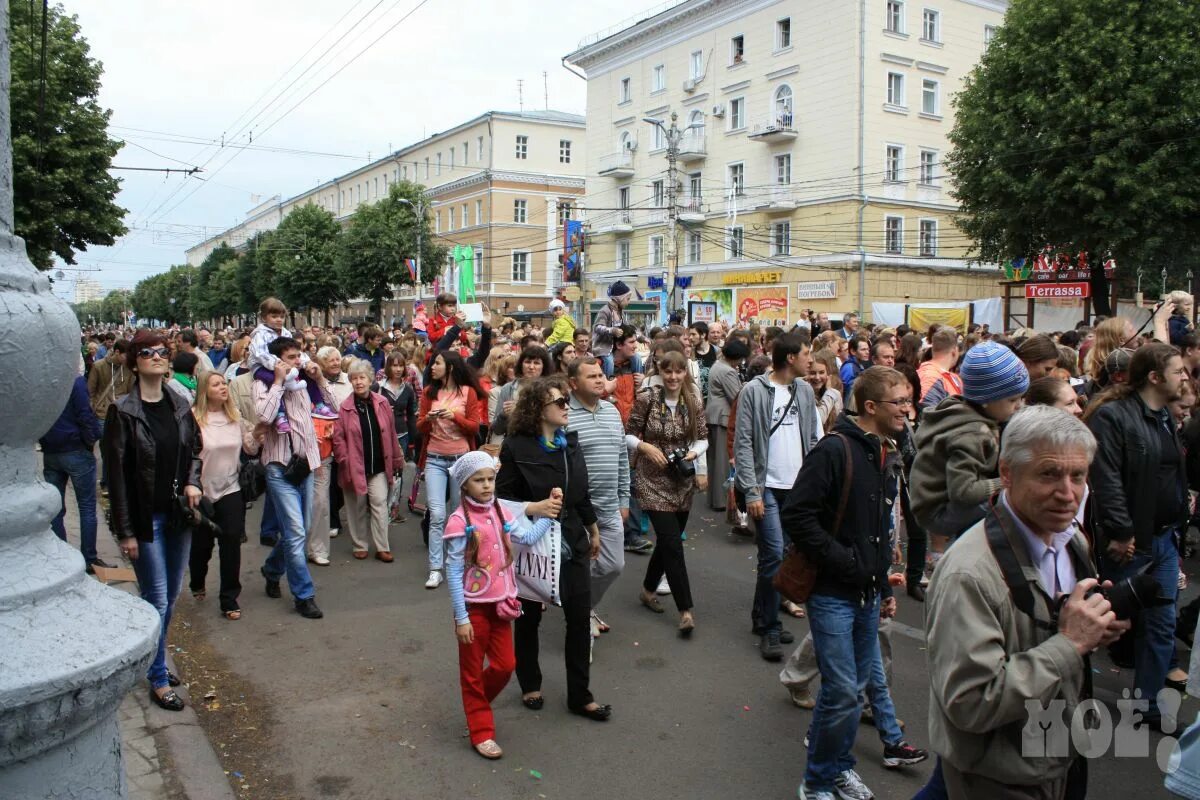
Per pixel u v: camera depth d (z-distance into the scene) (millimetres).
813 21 33125
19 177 19438
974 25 34562
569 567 4438
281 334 7094
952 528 3682
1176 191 20906
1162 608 4215
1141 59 21141
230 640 5520
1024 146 22453
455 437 6832
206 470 5801
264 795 3678
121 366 9133
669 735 4266
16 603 1577
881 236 32562
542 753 4070
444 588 6664
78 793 1623
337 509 8539
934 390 6426
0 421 1622
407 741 4172
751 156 36188
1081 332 11531
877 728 4035
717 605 6289
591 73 44906
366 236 44438
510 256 55688
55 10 21125
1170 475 4211
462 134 58438
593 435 5066
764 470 5445
